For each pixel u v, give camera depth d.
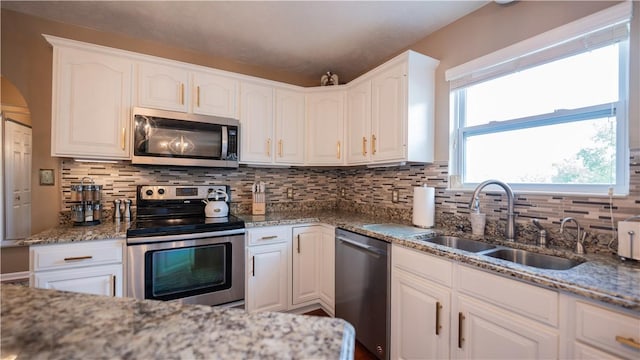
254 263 2.15
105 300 0.66
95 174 2.17
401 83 2.03
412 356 1.56
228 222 2.07
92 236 1.65
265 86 2.56
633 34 1.25
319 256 2.44
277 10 1.92
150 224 1.97
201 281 1.95
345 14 1.96
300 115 2.73
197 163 2.19
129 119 2.03
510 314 1.12
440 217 2.06
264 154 2.54
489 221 1.76
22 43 2.01
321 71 2.98
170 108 2.15
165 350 0.47
